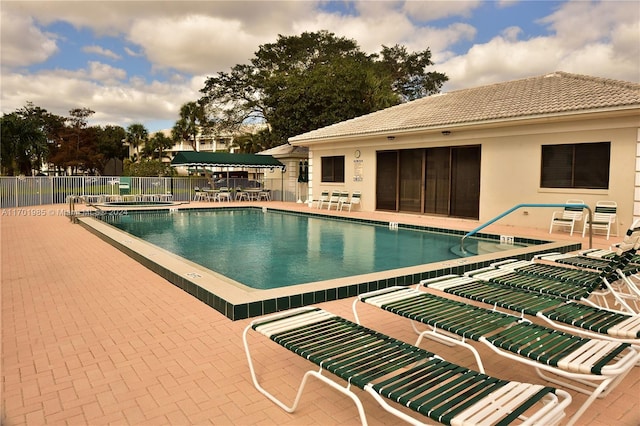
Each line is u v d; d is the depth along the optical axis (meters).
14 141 30.42
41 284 6.38
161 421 2.81
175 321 4.76
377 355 2.83
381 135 16.47
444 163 15.71
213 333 4.41
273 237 12.21
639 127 10.76
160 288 6.16
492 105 14.77
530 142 12.99
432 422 2.74
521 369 3.63
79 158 50.03
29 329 4.50
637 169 10.84
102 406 2.99
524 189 13.20
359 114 28.61
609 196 11.40
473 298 4.10
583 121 11.75
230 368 3.61
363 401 3.08
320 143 20.19
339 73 28.73
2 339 4.22
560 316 3.48
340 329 3.32
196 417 2.87
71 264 7.80
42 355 3.84
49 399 3.08
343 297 5.73
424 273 6.60
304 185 25.67
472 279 4.81
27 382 3.34
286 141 30.55
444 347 4.11
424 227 13.40
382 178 17.91
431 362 2.72
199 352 3.93
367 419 2.86
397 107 21.00
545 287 4.42
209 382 3.36
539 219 12.88
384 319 4.89
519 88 16.31
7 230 12.52
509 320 3.45
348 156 19.08
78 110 51.38
